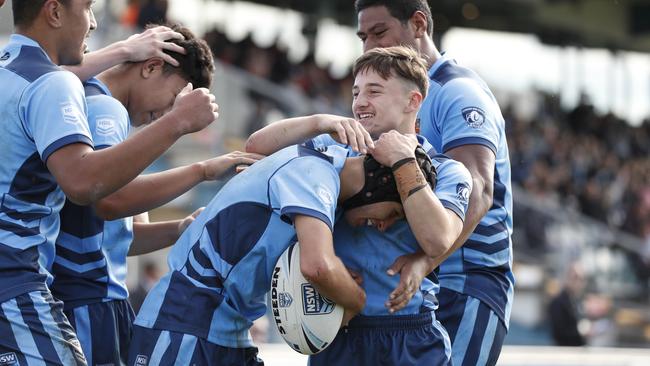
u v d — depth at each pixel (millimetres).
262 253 12156
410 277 12039
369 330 12398
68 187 11859
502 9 68312
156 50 13922
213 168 13328
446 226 11703
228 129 44250
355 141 11914
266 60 52344
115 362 14047
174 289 12383
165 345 12164
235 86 44781
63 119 11945
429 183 11961
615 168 70125
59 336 12281
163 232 15203
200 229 12445
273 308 11953
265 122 45656
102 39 41344
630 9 74375
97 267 13773
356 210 12047
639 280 52188
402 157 11719
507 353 30000
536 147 65438
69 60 12969
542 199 56844
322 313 11758
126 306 14422
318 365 12742
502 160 15328
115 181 11922
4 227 12094
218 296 12258
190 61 14188
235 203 12242
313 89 54125
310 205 11562
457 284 15070
